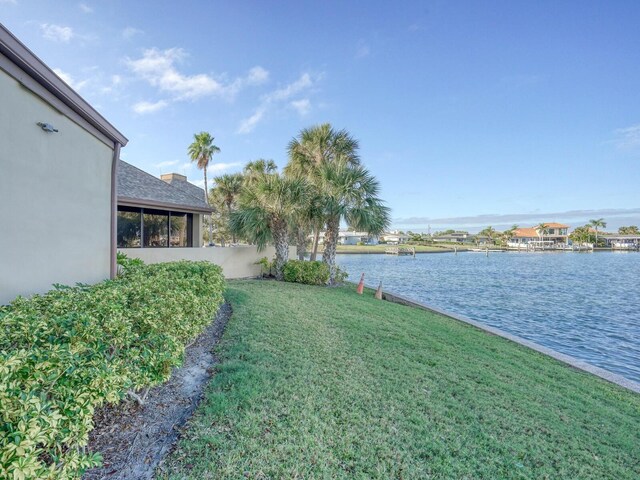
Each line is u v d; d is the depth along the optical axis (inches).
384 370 176.4
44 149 168.6
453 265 1504.7
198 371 158.1
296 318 265.9
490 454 115.0
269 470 94.0
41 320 97.7
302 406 129.5
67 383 72.9
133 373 96.9
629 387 211.8
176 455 96.7
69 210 190.4
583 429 144.3
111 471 88.7
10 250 147.0
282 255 528.4
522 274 1105.4
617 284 859.4
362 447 109.1
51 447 74.5
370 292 528.7
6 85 143.6
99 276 223.8
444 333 279.0
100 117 211.0
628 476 114.7
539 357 254.7
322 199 508.4
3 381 60.1
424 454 110.0
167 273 223.6
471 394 160.2
